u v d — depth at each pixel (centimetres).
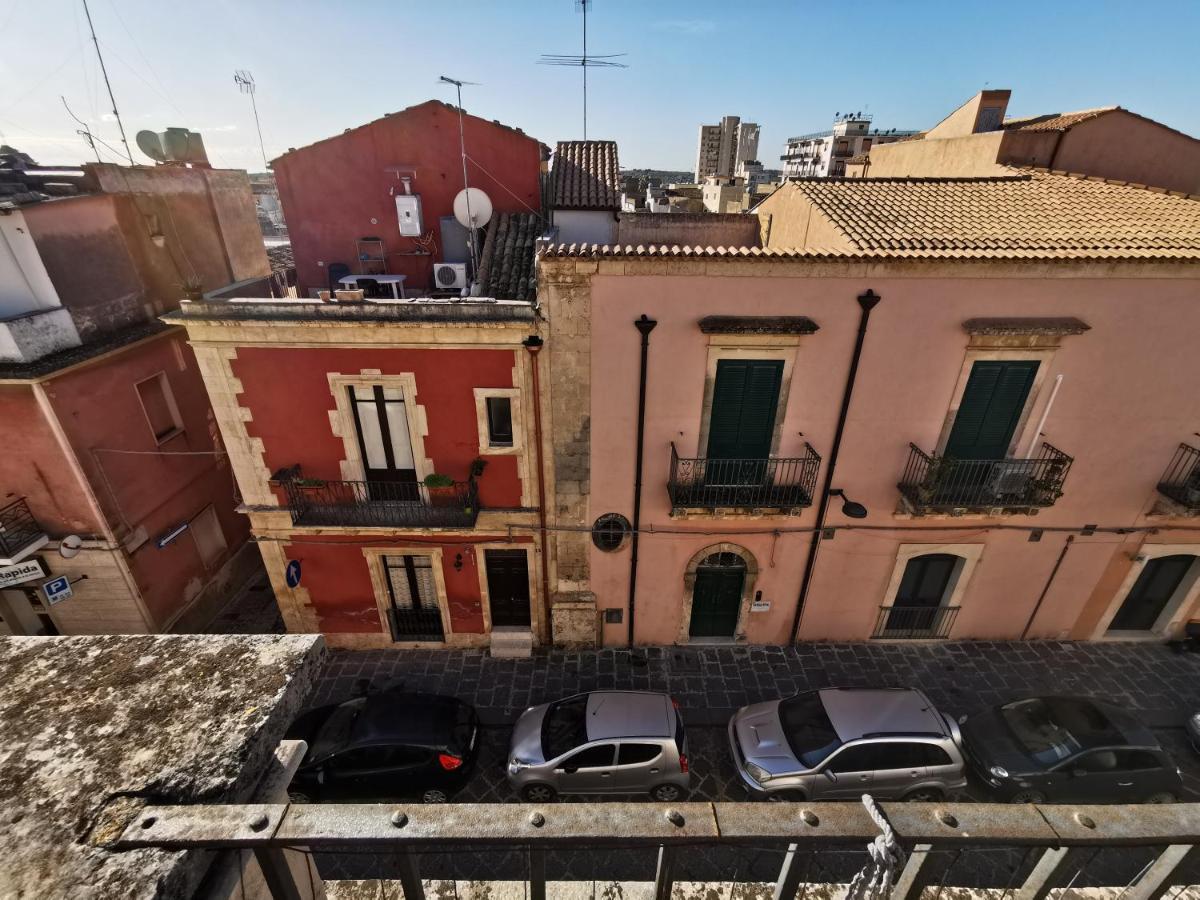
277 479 1057
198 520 1368
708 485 1059
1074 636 1272
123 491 1156
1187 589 1221
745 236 1609
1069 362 988
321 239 1404
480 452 1072
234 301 959
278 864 196
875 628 1259
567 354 985
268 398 1027
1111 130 1405
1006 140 1423
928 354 981
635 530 1133
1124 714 955
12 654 244
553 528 1130
